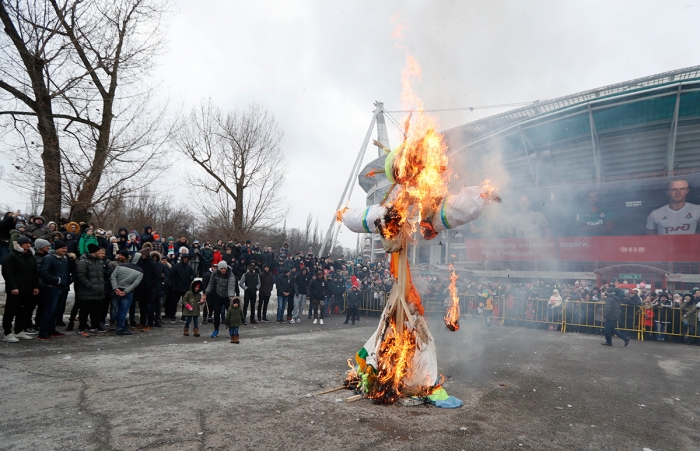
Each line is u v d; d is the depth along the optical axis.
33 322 10.16
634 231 24.05
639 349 11.86
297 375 6.48
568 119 28.20
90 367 6.46
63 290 9.62
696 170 26.17
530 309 16.36
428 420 4.68
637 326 14.63
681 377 8.02
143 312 10.43
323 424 4.38
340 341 10.25
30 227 11.51
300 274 14.77
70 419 4.28
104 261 10.34
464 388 6.27
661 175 27.14
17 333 8.38
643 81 26.36
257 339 10.16
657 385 7.20
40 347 7.78
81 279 9.16
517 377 7.21
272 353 8.27
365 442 3.96
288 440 3.93
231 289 10.07
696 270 22.16
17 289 7.92
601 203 24.70
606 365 8.91
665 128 27.81
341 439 4.00
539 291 16.95
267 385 5.82
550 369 8.09
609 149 29.67
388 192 5.83
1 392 5.08
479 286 17.86
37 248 8.52
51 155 14.03
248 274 13.25
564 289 16.62
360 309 18.05
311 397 5.32
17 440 3.73
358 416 4.68
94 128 15.01
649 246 23.12
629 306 14.87
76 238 11.22
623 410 5.58
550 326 16.12
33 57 13.05
